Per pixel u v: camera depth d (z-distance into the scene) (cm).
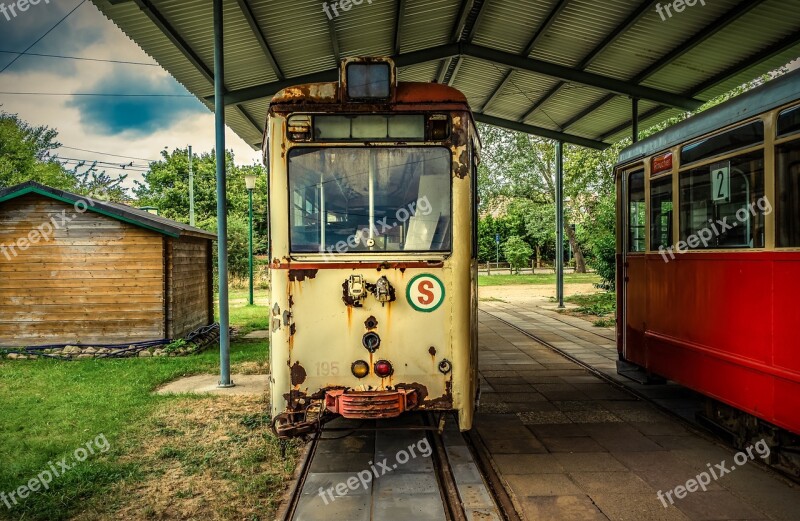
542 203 3117
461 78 1171
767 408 431
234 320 1530
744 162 465
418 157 431
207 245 1273
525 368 875
